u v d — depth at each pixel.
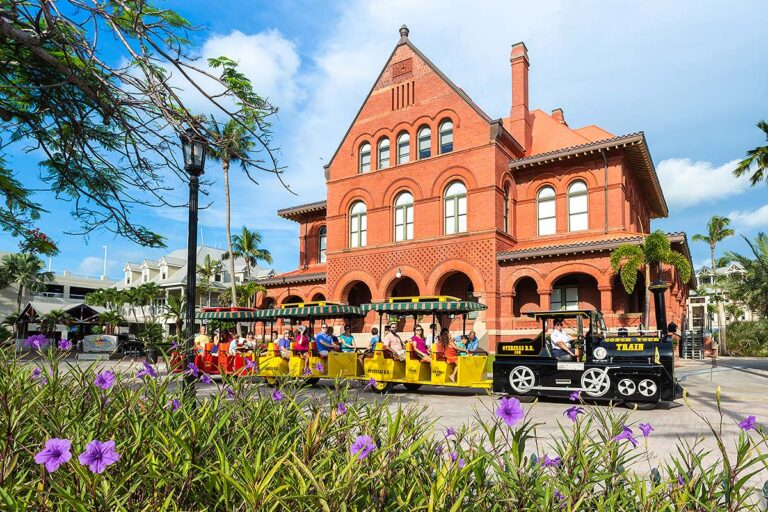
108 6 5.97
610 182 22.95
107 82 6.18
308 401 3.01
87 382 3.15
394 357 14.41
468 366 13.39
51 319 44.94
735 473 2.10
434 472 2.32
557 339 12.80
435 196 25.03
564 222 23.98
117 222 8.20
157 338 26.22
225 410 2.88
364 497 2.01
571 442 2.37
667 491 2.35
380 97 27.72
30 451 2.47
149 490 2.16
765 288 24.80
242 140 6.44
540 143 27.59
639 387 11.13
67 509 1.90
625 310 22.73
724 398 12.66
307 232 32.81
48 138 8.16
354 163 28.20
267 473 1.90
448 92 25.30
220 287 58.50
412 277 25.20
